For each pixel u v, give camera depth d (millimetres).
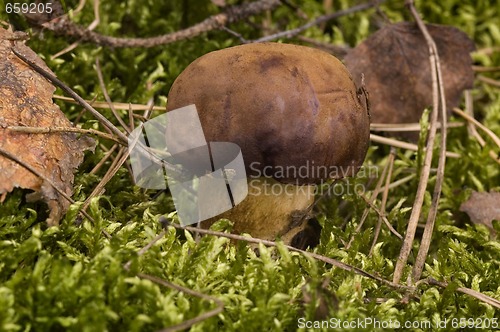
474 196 361
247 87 303
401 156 377
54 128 319
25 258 299
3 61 329
